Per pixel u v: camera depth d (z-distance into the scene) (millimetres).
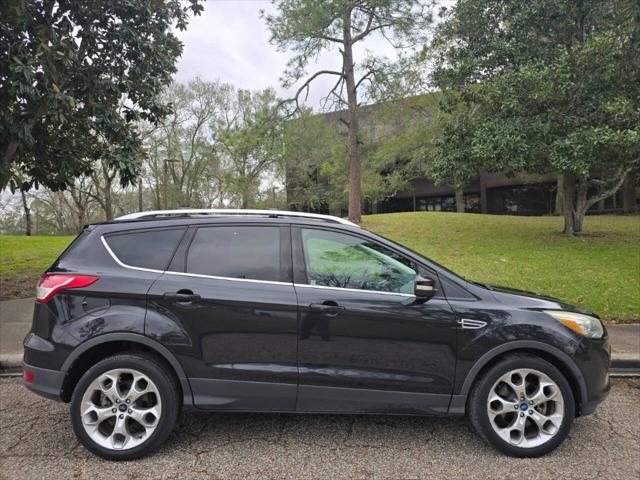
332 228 3590
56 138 8453
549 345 3291
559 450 3365
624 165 11938
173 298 3260
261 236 3533
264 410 3318
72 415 3184
